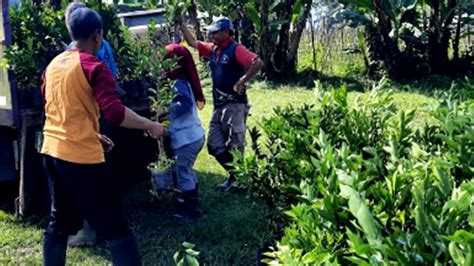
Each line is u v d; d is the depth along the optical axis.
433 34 12.02
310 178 2.68
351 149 3.29
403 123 3.32
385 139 3.33
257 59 5.44
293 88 11.75
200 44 5.62
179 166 4.92
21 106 4.76
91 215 3.53
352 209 1.97
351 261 2.01
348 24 12.62
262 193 3.23
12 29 4.76
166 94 4.43
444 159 2.63
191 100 4.92
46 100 3.56
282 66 12.53
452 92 3.43
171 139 4.88
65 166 3.44
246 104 5.66
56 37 4.82
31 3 4.97
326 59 13.02
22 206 4.94
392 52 12.07
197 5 12.05
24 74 4.71
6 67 4.66
